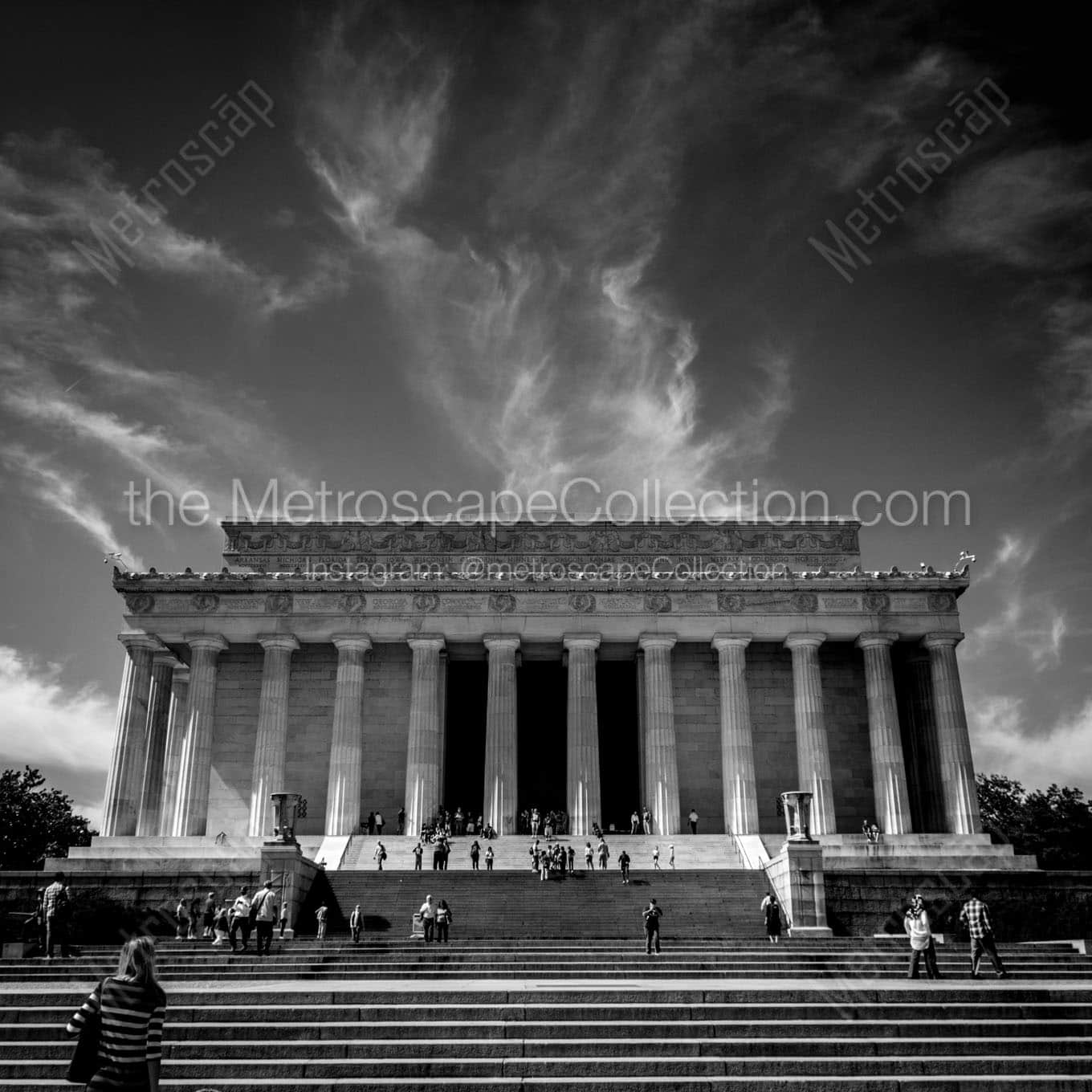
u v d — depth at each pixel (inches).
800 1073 824.9
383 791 2957.7
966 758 2778.1
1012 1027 914.7
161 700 3031.5
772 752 2989.7
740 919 1969.7
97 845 2628.0
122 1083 472.1
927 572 2908.5
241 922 1509.6
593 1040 871.1
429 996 983.6
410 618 2893.7
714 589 2910.9
